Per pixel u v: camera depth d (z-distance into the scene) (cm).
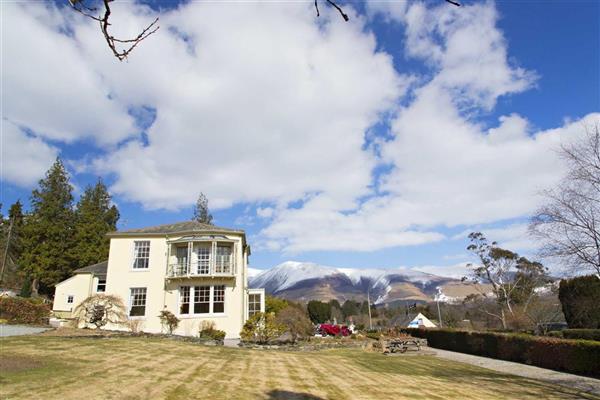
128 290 2816
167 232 2925
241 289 2906
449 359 2381
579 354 1762
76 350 1436
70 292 3219
